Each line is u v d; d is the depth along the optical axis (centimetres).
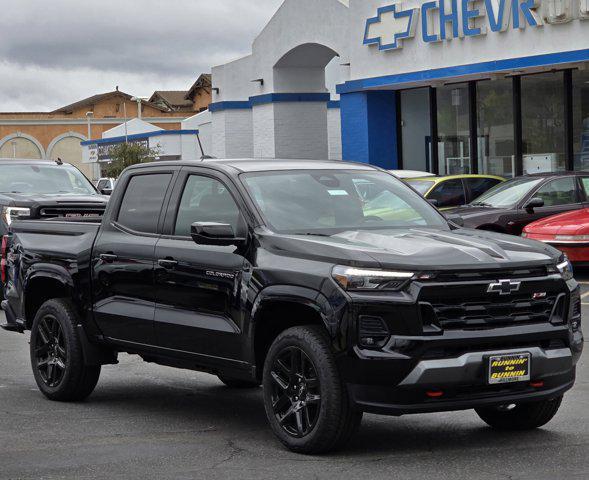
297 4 3409
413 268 615
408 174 2222
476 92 2714
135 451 682
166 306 761
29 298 912
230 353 708
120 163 6556
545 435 703
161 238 780
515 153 2609
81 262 842
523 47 2411
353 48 2945
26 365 1077
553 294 654
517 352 629
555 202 1839
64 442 716
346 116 3028
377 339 615
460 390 624
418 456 647
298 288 647
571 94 2462
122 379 987
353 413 634
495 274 630
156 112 11981
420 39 2702
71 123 10344
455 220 792
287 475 608
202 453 672
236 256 705
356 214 740
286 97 3616
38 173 1739
